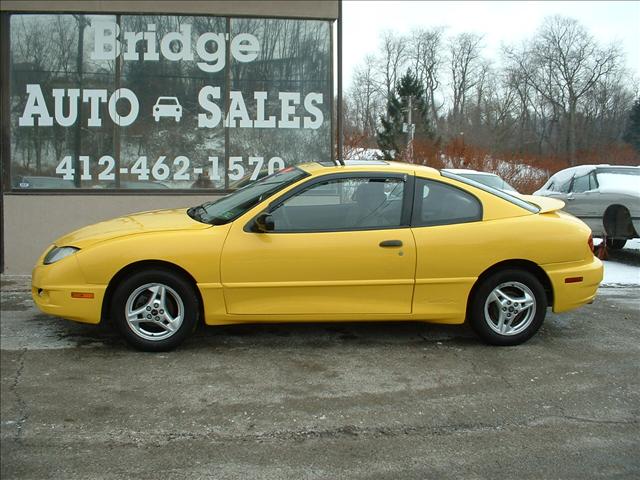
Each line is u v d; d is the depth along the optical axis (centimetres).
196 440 367
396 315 519
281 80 882
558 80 4762
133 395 428
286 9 869
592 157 3862
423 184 533
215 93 873
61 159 853
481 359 509
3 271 834
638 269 966
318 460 345
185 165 873
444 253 516
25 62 844
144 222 542
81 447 357
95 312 497
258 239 503
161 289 504
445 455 352
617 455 355
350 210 522
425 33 6444
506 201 543
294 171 561
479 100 5844
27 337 550
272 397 428
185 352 515
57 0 838
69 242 520
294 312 509
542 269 533
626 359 515
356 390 442
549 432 382
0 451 351
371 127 5925
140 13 852
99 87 855
